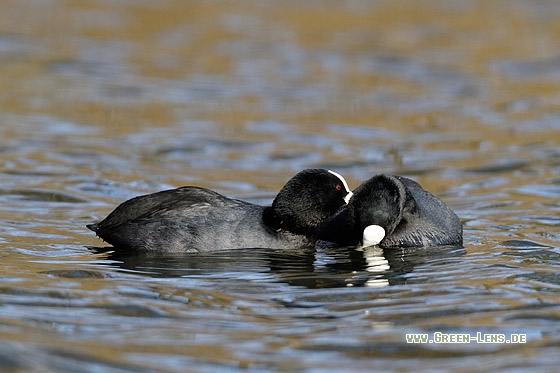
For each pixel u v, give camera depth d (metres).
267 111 23.36
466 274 11.04
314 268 11.39
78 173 17.31
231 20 34.19
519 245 12.64
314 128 21.78
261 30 32.81
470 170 18.27
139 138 20.39
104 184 16.62
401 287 10.45
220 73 27.25
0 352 7.73
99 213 14.65
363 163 18.86
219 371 7.70
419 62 28.84
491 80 27.03
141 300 9.74
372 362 7.98
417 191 13.42
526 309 9.44
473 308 9.51
